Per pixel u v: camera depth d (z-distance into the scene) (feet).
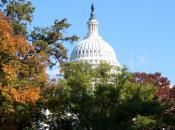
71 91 145.38
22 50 110.01
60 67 138.31
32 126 142.41
